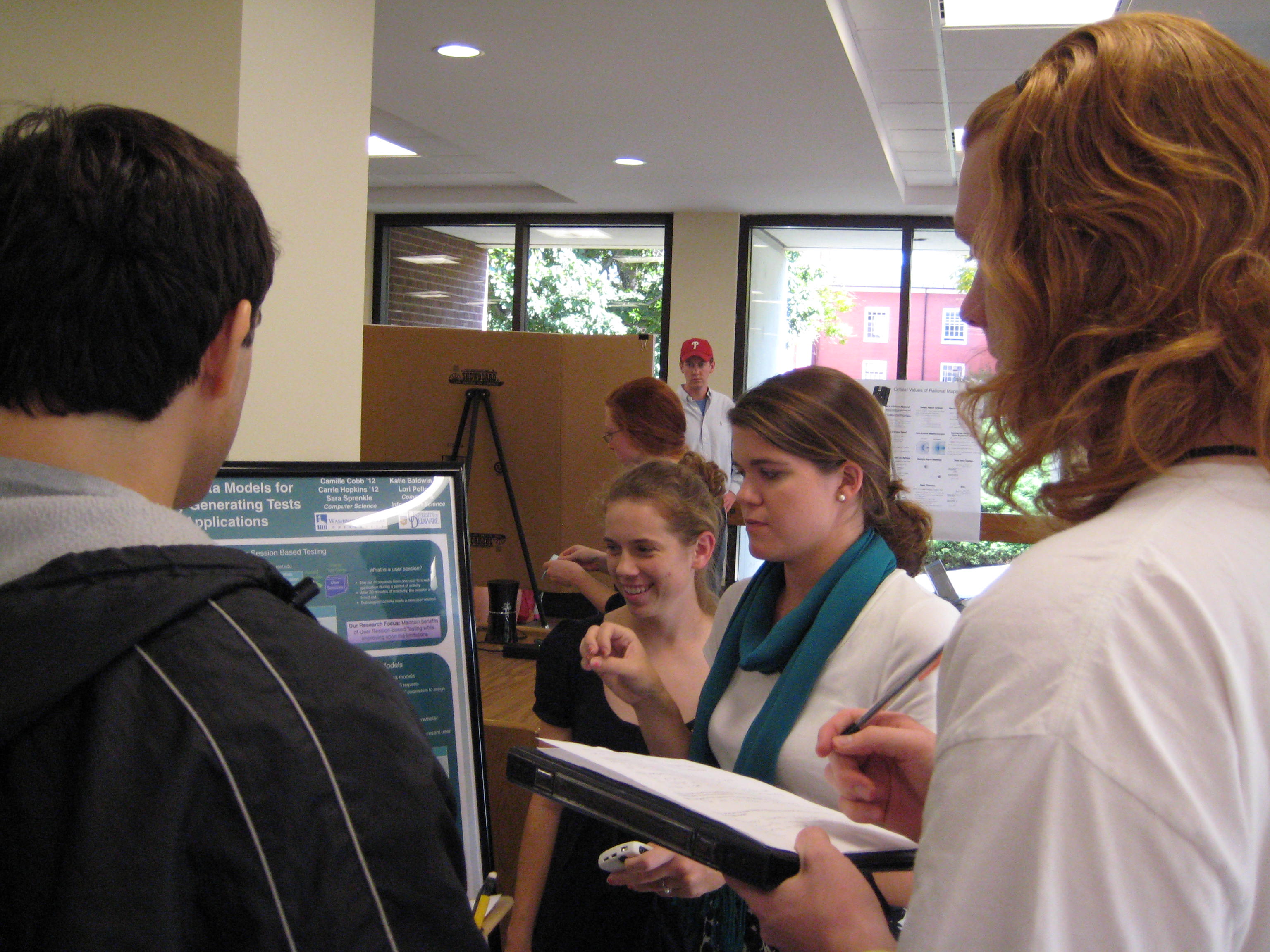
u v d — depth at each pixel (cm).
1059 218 56
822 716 127
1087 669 47
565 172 676
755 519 140
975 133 67
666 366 816
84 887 50
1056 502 58
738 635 148
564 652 174
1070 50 59
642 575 169
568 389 270
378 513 144
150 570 58
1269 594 48
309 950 55
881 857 78
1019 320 57
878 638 128
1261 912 45
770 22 387
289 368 200
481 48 433
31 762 53
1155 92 54
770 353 822
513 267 859
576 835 157
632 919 150
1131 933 44
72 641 54
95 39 193
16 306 59
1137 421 53
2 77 198
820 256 812
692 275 807
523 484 272
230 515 134
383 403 276
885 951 68
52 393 60
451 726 140
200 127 187
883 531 144
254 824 55
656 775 93
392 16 397
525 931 160
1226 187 52
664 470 175
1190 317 52
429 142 656
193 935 53
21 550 57
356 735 60
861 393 143
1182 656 46
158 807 53
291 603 67
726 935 133
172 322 62
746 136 560
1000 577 54
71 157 61
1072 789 46
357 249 222
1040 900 45
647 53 430
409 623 142
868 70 488
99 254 60
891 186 674
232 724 56
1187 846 43
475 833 136
